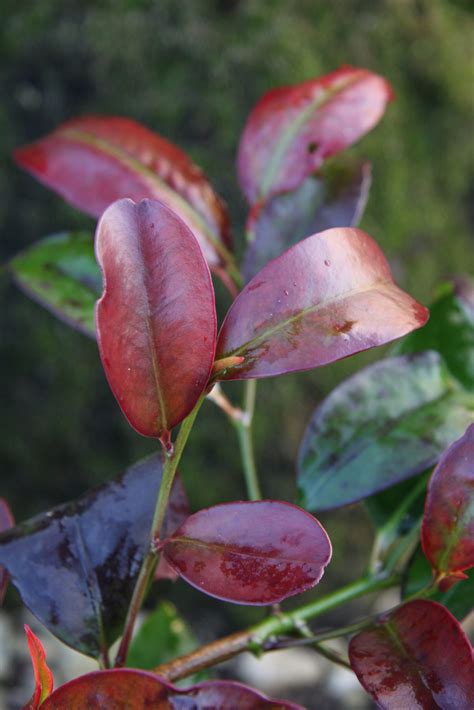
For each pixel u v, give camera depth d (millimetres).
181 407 414
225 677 1248
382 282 429
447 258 1385
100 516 469
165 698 404
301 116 549
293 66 1244
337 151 546
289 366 413
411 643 430
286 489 1314
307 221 542
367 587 509
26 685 1167
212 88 1242
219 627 1396
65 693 405
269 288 420
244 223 1228
